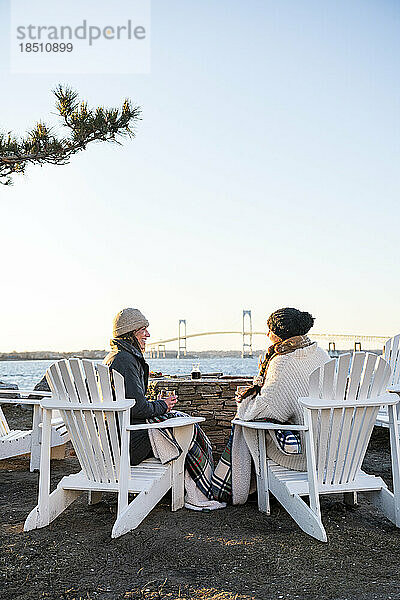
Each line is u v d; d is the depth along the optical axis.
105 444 3.38
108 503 3.88
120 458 3.27
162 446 3.63
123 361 3.62
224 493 3.81
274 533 3.23
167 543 3.04
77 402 3.36
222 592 2.46
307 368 3.61
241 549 2.96
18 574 2.65
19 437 4.93
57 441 5.03
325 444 3.34
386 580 2.60
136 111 6.24
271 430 3.58
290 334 3.71
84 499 4.00
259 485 3.68
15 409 9.02
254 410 3.65
